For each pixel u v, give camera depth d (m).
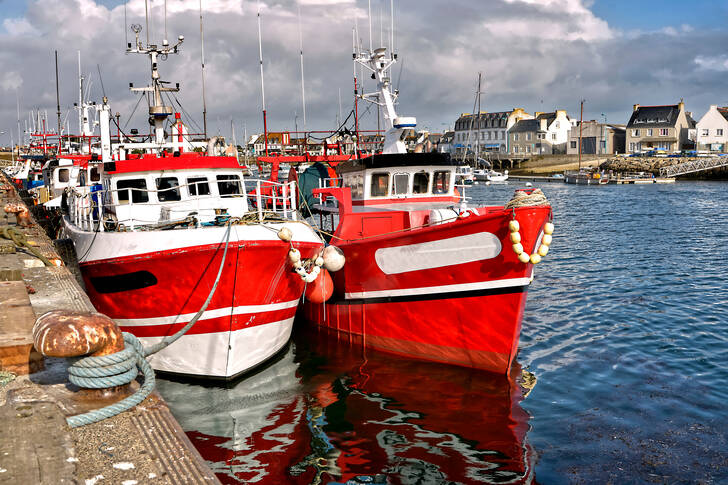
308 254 9.84
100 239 9.32
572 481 6.62
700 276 18.06
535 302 15.05
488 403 8.77
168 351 9.50
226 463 7.06
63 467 3.05
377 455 7.28
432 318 10.34
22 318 5.12
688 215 37.31
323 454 7.30
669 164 80.44
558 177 85.19
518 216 8.73
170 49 13.13
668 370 9.95
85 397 3.97
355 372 10.14
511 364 10.00
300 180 16.23
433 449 7.43
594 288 16.67
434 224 10.10
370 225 11.26
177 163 10.65
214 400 8.88
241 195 10.62
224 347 9.23
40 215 19.92
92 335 3.81
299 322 13.34
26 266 8.02
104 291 9.69
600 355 10.80
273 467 6.98
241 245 8.46
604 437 7.59
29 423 3.49
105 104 15.15
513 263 9.15
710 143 93.75
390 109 13.10
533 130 106.94
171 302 9.09
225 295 8.87
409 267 10.29
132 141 15.45
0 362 4.44
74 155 18.64
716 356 10.58
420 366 10.41
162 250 8.62
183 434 3.59
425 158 11.73
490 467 6.97
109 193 10.70
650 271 19.11
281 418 8.31
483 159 100.06
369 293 11.12
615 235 28.64
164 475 3.15
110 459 3.29
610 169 84.56
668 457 7.05
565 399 8.85
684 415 8.19
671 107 95.50
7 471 2.96
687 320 13.03
